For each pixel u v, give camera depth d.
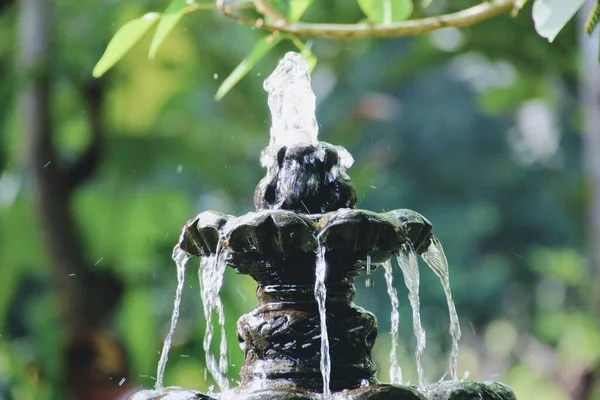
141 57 12.88
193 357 11.45
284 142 5.14
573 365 14.07
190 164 14.07
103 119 12.55
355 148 23.77
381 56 17.19
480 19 5.73
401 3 5.84
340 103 17.84
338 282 4.80
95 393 10.95
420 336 4.91
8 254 12.52
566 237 24.12
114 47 5.37
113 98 13.20
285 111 5.17
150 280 12.34
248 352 4.86
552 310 20.06
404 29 5.80
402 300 21.42
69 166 12.22
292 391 4.30
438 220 24.72
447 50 12.84
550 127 23.77
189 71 13.60
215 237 4.76
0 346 12.41
